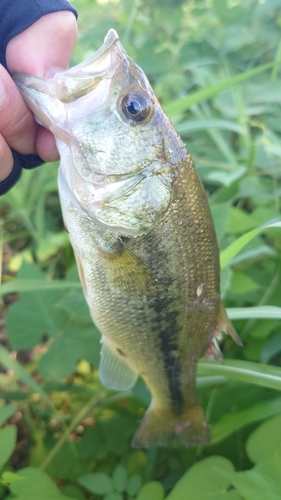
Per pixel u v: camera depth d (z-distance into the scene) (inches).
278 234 13.5
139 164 8.1
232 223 12.9
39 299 12.0
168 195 8.2
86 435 11.0
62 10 8.4
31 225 16.8
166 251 8.3
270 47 23.2
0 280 15.7
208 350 9.6
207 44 24.3
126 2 30.3
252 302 12.9
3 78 7.5
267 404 9.2
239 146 18.6
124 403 12.4
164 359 9.2
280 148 14.3
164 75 22.5
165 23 28.0
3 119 7.9
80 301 11.2
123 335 9.1
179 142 8.2
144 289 8.5
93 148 8.1
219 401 10.5
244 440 10.3
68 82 7.7
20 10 8.0
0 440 8.1
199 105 20.5
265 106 18.6
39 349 14.9
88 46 25.5
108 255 8.5
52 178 18.6
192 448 10.5
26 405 12.5
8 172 8.7
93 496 10.2
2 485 9.0
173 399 9.7
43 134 8.8
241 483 7.2
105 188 8.2
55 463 10.6
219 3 25.3
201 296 8.8
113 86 7.9
